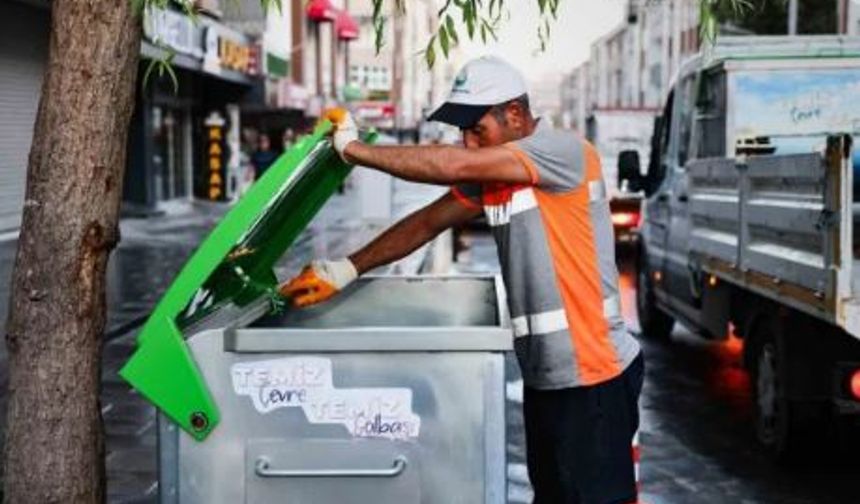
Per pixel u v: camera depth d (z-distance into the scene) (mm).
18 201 19141
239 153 32906
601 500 3326
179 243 18062
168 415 2953
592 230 3305
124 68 3156
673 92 10062
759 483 6090
